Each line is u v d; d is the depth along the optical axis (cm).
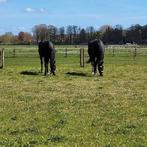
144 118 1548
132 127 1390
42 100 2008
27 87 2516
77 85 2634
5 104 1878
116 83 2766
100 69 3309
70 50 8444
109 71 3722
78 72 3584
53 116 1584
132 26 15462
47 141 1195
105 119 1528
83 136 1259
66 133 1298
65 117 1562
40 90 2384
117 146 1147
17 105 1850
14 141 1191
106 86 2592
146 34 15238
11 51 7806
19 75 3275
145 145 1155
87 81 2883
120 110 1722
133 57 6369
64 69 3906
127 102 1942
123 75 3347
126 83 2769
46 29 15562
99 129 1357
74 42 15525
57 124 1433
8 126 1405
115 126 1403
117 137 1247
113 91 2352
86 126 1403
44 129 1354
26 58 6034
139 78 3109
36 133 1298
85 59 5547
